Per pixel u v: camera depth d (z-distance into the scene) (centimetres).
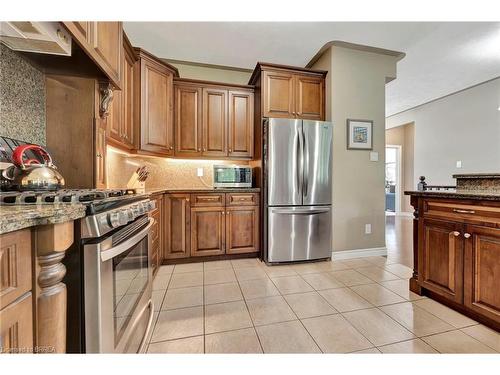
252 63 331
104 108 163
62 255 71
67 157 152
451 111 519
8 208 71
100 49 138
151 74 262
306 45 287
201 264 277
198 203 280
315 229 282
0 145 112
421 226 196
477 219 155
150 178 321
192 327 156
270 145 271
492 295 147
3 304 55
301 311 175
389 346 137
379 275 243
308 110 301
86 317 81
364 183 304
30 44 112
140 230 129
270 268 264
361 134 302
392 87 438
